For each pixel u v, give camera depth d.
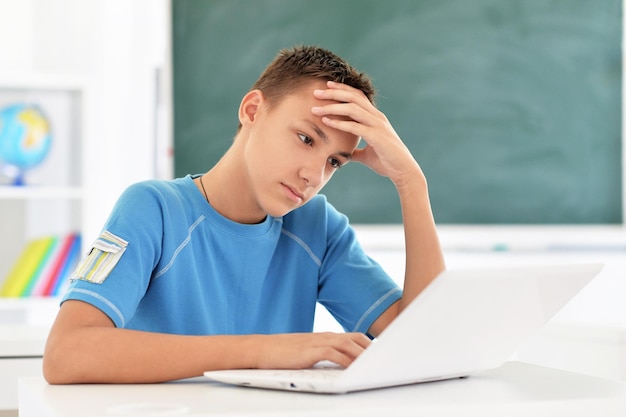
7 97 3.34
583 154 3.31
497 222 3.24
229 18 3.12
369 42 3.18
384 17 3.19
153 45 3.18
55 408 0.85
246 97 1.41
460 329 0.97
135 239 1.27
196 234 1.40
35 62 3.40
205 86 3.11
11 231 3.40
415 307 0.87
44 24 3.40
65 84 3.14
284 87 1.35
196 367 1.07
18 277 3.16
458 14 3.23
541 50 3.29
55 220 3.44
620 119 3.34
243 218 1.45
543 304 1.07
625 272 3.29
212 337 1.11
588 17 3.32
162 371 1.07
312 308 1.55
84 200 3.15
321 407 0.85
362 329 1.50
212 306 1.41
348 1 3.17
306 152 1.31
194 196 1.42
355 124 1.35
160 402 0.89
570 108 3.30
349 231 1.61
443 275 0.86
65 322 1.13
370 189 3.13
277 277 1.51
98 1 3.23
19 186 3.20
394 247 3.14
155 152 3.18
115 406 0.86
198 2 3.11
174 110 3.11
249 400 0.90
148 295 1.35
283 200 1.33
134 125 3.18
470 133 3.23
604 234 3.30
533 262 3.25
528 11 3.28
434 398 0.93
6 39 3.37
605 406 0.95
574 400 0.94
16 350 2.08
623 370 2.14
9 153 3.17
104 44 3.17
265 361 1.08
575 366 2.26
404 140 3.19
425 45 3.21
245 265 1.44
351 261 1.56
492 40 3.25
